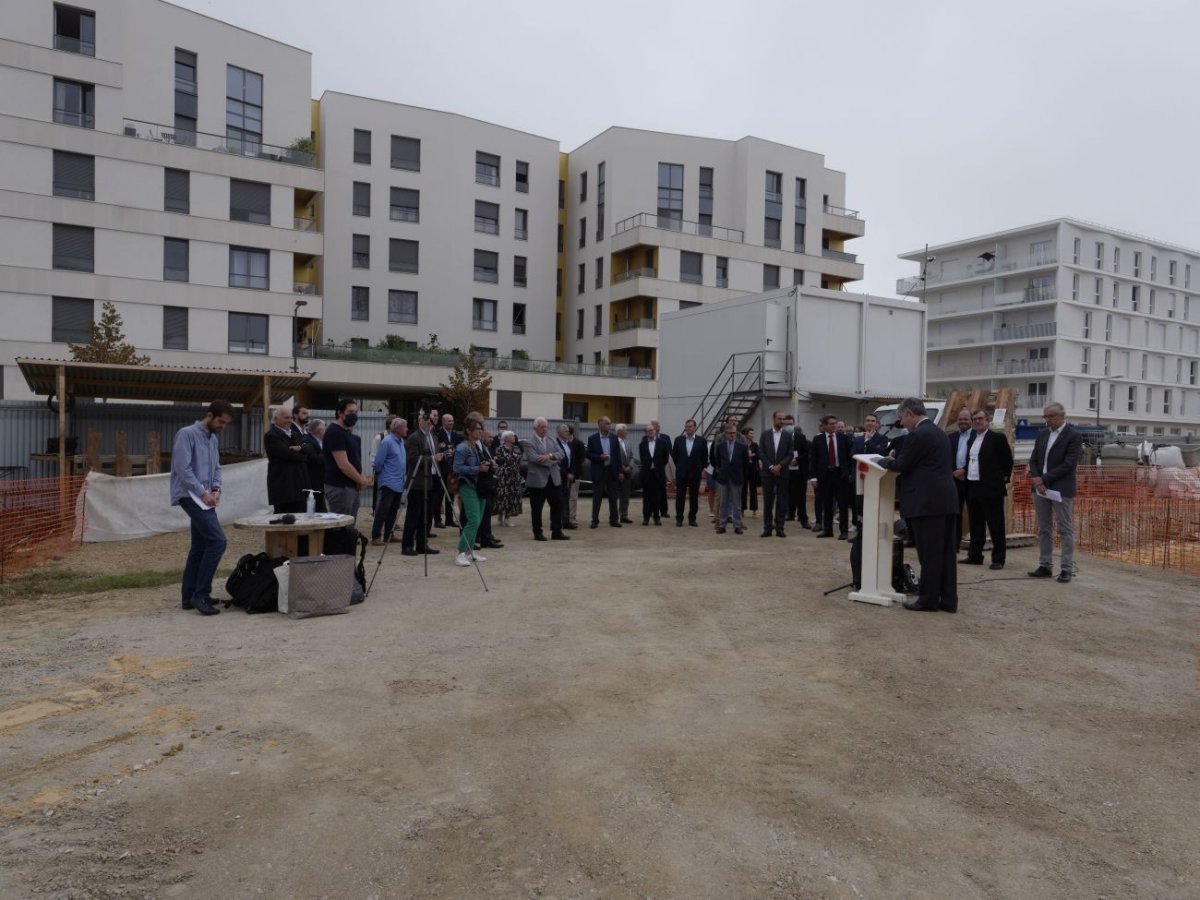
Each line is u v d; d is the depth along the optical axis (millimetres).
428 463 9742
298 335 37250
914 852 3104
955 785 3695
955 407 11391
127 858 2928
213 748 3932
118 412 16109
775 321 16203
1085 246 62031
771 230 46188
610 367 41781
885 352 17031
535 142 45781
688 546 10914
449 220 42844
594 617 6730
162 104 33219
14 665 5230
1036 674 5344
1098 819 3400
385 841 3094
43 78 29266
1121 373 64000
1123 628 6605
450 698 4703
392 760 3834
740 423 16641
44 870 2830
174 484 6727
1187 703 4824
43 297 29422
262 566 7000
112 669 5156
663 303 43125
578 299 47656
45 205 29375
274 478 8266
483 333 44281
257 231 33219
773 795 3547
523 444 12984
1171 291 67500
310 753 3895
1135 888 2879
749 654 5707
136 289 31047
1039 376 61344
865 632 6355
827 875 2926
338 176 40250
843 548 10773
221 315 32750
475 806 3391
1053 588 8172
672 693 4852
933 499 6988
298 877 2838
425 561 8789
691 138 45250
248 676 5035
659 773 3742
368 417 17703
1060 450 8508
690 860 3004
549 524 13586
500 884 2826
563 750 3984
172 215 31656
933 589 7043
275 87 35844
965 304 66188
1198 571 9648
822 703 4727
